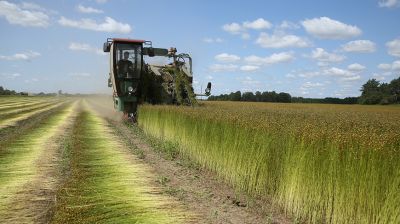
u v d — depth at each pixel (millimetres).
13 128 18484
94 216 6234
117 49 20328
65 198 7098
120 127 20078
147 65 21594
